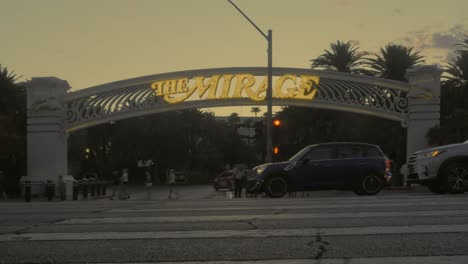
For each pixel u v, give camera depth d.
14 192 36.28
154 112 32.19
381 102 33.25
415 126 30.45
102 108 32.28
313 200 12.82
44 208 12.00
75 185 30.16
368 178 16.75
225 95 31.53
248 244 6.72
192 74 31.83
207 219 8.92
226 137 91.19
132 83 32.00
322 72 31.59
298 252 6.25
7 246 6.84
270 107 29.62
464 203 10.78
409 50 40.56
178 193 42.31
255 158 105.88
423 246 6.39
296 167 16.75
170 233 7.57
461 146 14.95
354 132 41.50
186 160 77.38
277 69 31.73
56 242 7.06
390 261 5.74
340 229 7.62
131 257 6.16
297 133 43.81
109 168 70.44
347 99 31.62
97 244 6.88
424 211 9.42
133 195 40.19
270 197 16.81
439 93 30.16
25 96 38.75
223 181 46.56
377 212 9.43
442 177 14.68
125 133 69.12
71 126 32.31
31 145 31.92
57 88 32.06
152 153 71.94
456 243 6.52
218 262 5.88
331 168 16.73
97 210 11.03
